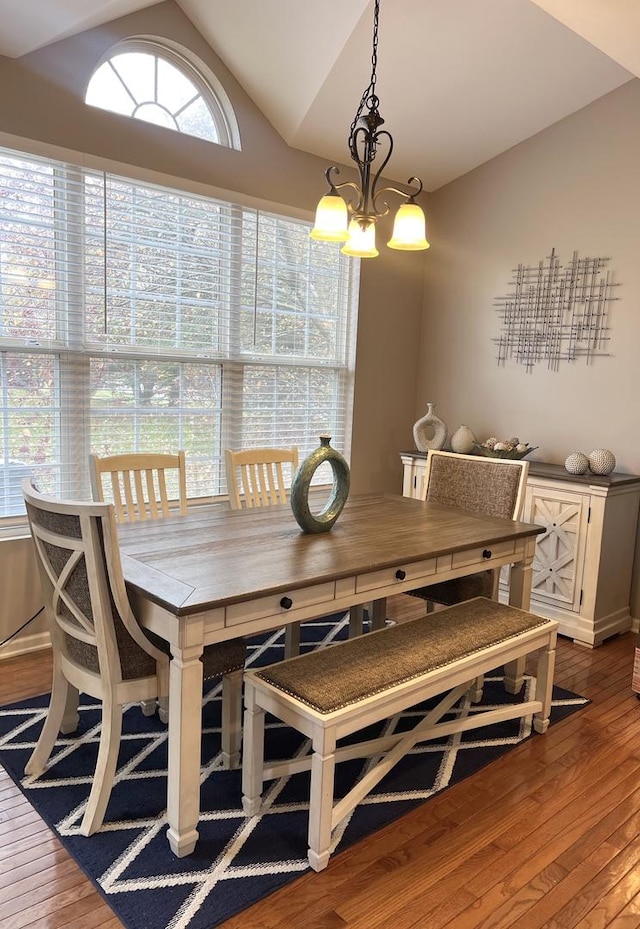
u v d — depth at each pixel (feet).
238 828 6.33
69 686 7.66
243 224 11.93
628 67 9.22
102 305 10.32
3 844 6.00
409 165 13.64
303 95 11.15
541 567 11.69
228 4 10.07
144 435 11.11
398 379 14.97
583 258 12.32
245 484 9.95
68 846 6.01
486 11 9.48
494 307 13.80
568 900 5.60
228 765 7.27
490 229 13.78
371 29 9.68
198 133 11.34
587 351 12.35
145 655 6.21
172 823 5.93
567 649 10.99
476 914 5.41
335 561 6.85
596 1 7.76
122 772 7.14
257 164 11.90
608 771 7.51
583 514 11.02
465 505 10.14
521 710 7.95
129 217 10.46
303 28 9.96
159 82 10.80
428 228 14.92
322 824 5.75
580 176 12.26
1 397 9.46
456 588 9.16
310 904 5.45
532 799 6.96
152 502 9.09
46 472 10.04
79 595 6.14
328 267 13.55
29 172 9.33
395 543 7.71
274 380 12.91
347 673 6.31
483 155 13.52
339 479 8.22
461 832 6.40
